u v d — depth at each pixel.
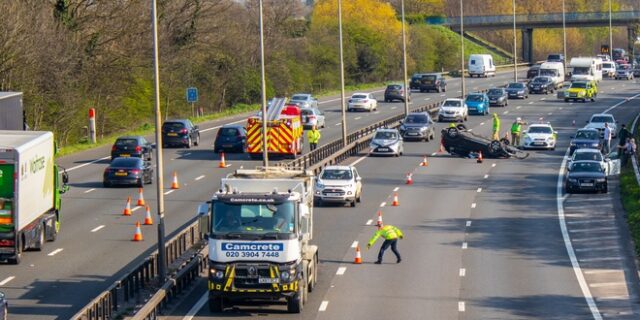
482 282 96.44
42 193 109.75
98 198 144.62
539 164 185.62
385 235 104.62
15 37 197.25
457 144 195.25
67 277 96.62
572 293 92.25
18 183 100.69
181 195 147.75
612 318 83.06
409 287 94.25
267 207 83.50
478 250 111.81
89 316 73.75
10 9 198.38
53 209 115.75
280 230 82.69
